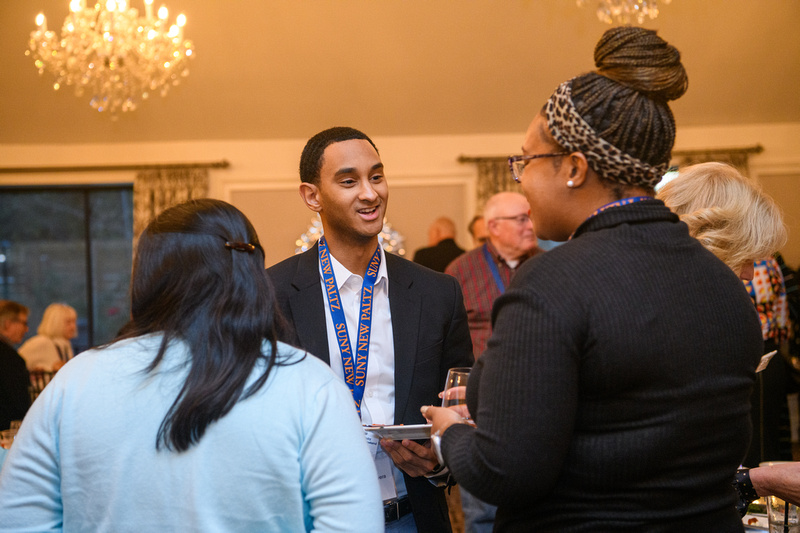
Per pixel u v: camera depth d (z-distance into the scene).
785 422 3.67
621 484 0.94
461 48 6.89
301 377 1.00
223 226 1.05
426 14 6.55
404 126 7.74
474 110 7.57
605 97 0.98
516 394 0.90
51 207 8.01
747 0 6.48
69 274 8.02
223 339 0.98
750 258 1.47
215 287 1.01
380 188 1.58
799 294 4.87
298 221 7.84
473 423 1.17
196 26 6.50
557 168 1.05
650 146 0.99
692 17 6.62
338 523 0.96
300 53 6.85
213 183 7.77
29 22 6.31
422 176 7.89
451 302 1.69
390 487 1.54
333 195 1.55
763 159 7.83
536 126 1.08
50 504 0.98
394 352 1.61
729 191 1.49
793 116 7.71
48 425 0.97
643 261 0.97
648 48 0.98
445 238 5.81
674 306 0.96
